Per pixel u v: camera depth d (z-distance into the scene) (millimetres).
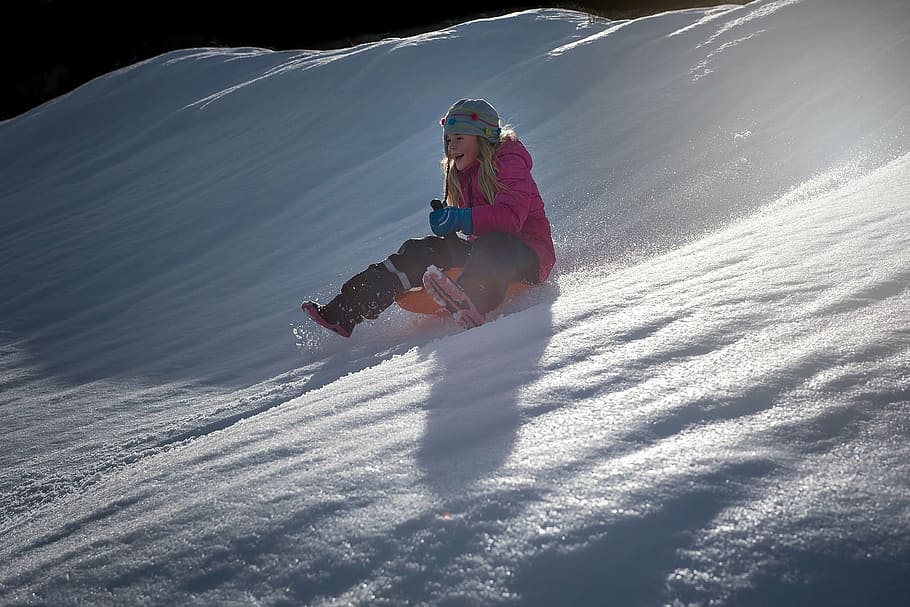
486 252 2982
